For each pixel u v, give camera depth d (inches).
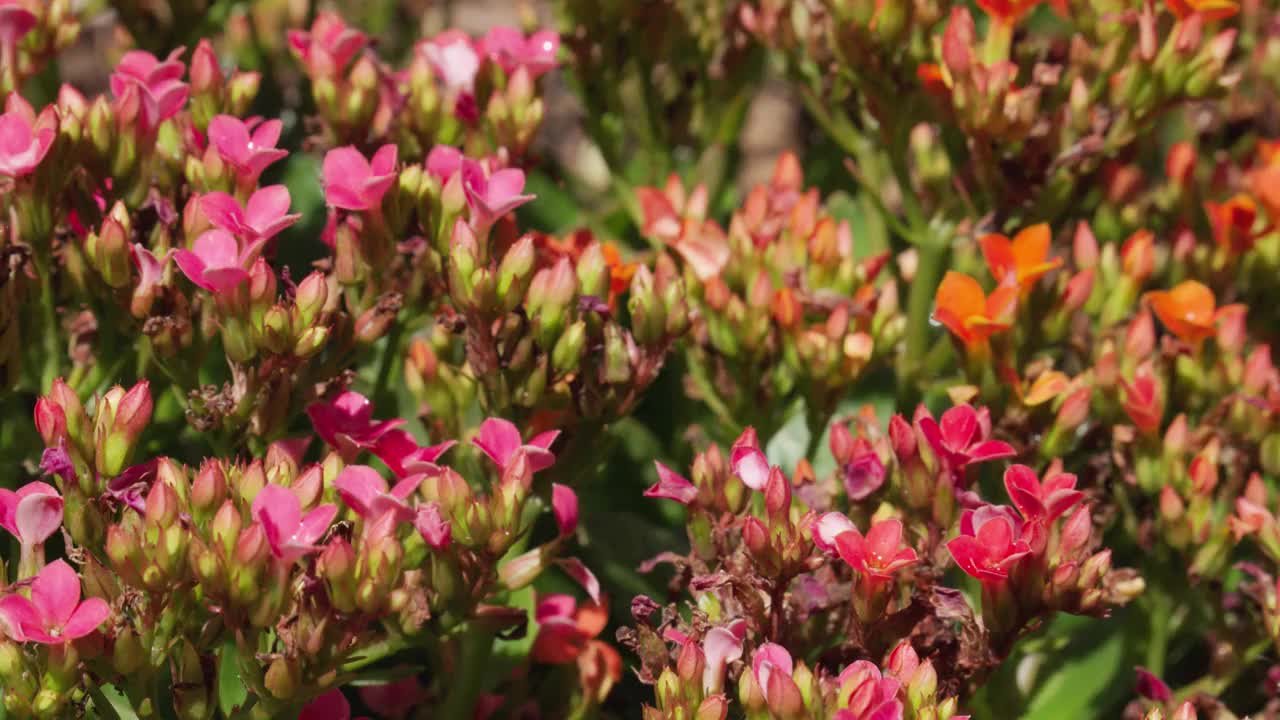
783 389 29.3
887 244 32.0
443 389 28.4
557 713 29.0
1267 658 28.4
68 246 27.4
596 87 32.0
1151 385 28.1
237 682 26.9
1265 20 33.3
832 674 26.3
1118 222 30.9
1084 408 27.9
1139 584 27.3
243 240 26.6
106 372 27.7
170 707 27.1
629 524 30.1
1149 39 29.0
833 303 28.9
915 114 29.9
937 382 30.1
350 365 28.5
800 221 29.4
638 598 26.0
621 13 31.7
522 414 27.1
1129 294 29.5
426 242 27.7
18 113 27.1
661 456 30.9
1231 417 28.7
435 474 26.1
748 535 25.7
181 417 29.0
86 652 25.0
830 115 31.4
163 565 25.1
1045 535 25.8
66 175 27.2
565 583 29.6
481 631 27.4
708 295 28.8
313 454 29.7
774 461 31.3
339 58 29.0
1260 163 31.8
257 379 26.6
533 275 27.4
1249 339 30.7
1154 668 28.7
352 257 27.3
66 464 25.6
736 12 32.6
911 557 25.4
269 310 26.3
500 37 29.4
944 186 29.8
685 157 34.6
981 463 29.2
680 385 30.7
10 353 27.2
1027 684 29.4
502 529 25.8
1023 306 28.5
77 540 25.7
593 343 27.0
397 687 28.6
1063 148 29.6
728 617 26.0
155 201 27.5
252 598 25.0
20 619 24.7
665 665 26.0
